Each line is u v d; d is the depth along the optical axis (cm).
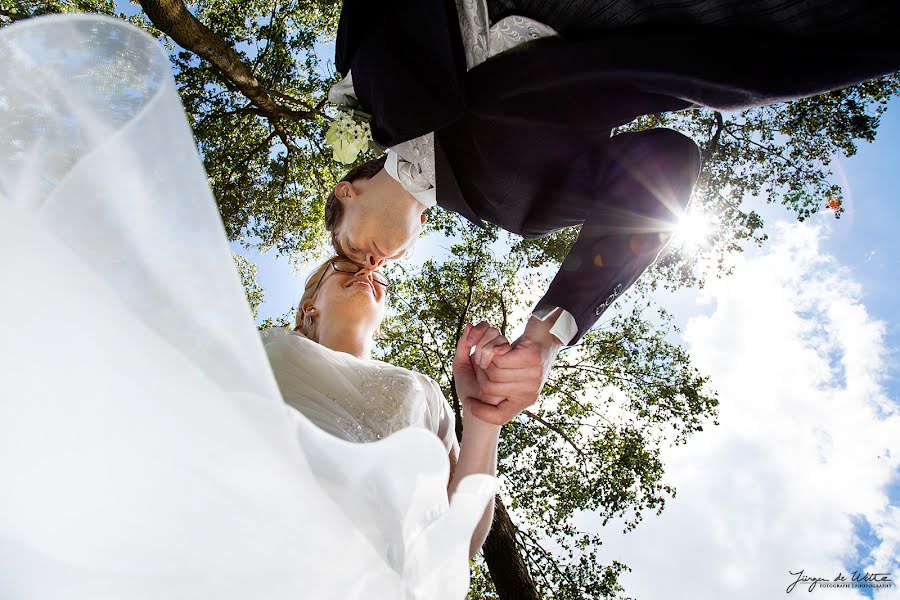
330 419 146
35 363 69
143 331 75
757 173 966
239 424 80
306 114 915
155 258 83
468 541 117
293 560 82
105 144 82
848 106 866
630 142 161
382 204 202
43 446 69
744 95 128
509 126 158
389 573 93
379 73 156
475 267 1147
